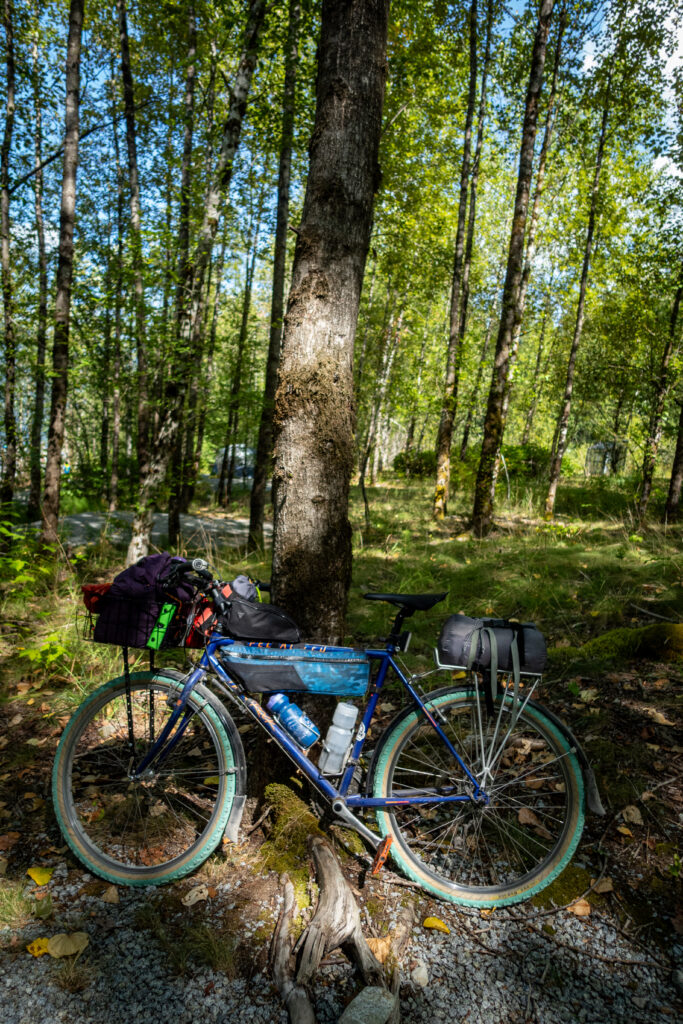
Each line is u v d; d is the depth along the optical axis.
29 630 4.41
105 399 16.42
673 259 10.09
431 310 23.23
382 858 2.08
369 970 1.76
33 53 10.70
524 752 2.83
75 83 6.93
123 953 1.85
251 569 6.67
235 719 3.19
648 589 5.30
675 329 10.67
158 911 2.03
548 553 6.98
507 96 11.66
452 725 2.38
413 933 1.99
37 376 9.03
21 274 9.23
